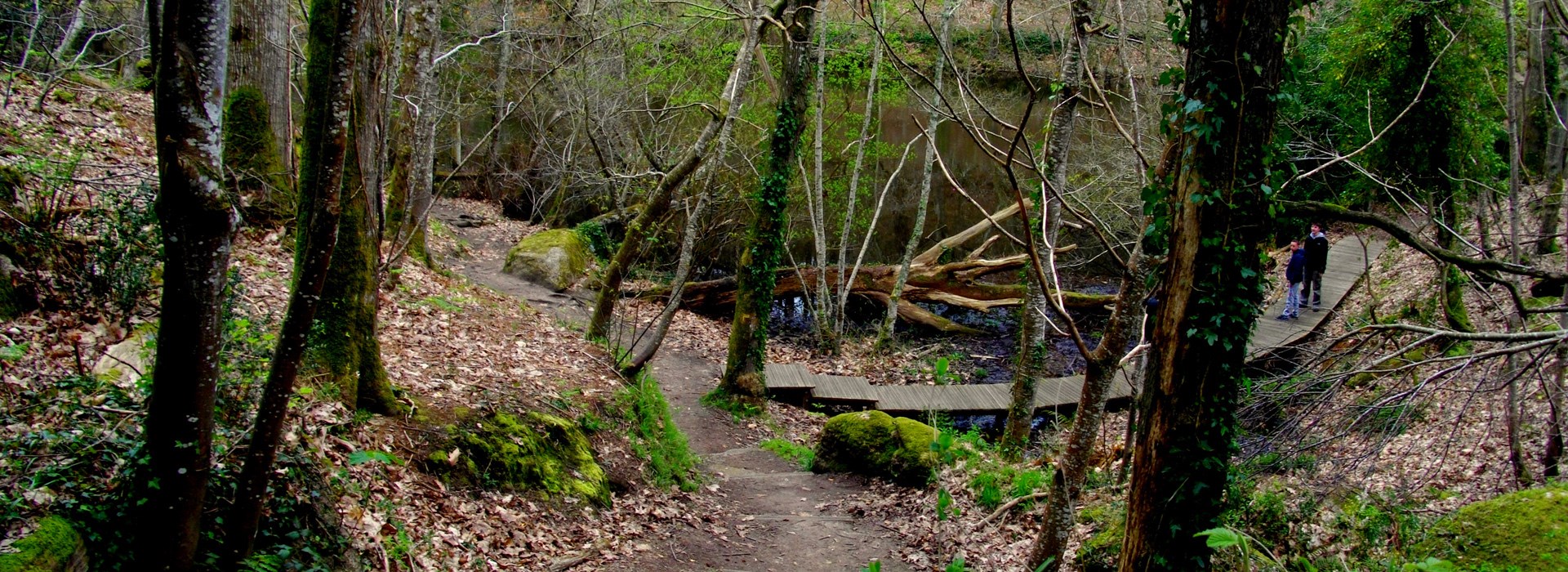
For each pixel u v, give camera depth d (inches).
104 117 422.9
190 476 136.9
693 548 282.5
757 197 499.8
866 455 382.9
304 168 213.2
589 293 675.4
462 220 850.1
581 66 745.0
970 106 850.1
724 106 465.4
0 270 210.5
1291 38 177.5
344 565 182.4
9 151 308.3
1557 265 493.4
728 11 542.9
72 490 144.9
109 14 625.9
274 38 387.9
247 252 343.3
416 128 453.7
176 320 126.5
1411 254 656.4
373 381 246.1
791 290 791.1
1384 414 315.9
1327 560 239.0
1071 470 222.7
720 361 617.0
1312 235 650.2
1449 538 243.9
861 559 287.4
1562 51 546.0
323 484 192.2
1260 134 167.9
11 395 168.1
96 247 231.9
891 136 985.5
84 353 206.2
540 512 257.8
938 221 984.9
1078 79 370.9
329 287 231.8
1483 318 502.9
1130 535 187.3
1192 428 174.6
